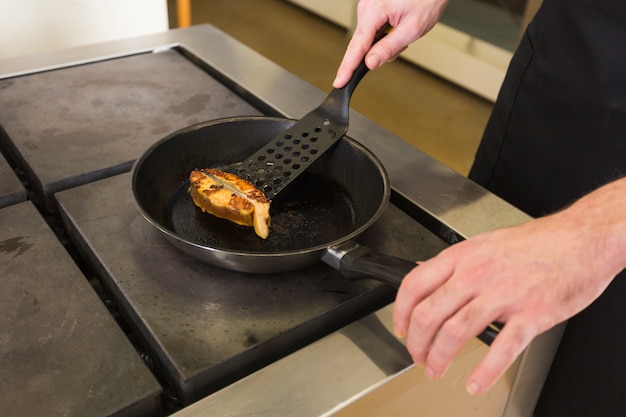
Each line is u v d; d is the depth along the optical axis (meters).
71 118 0.83
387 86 2.67
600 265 0.47
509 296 0.45
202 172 0.68
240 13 3.30
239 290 0.58
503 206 0.72
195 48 1.04
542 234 0.48
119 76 0.94
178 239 0.55
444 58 2.62
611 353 0.81
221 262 0.57
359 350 0.53
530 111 0.90
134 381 0.48
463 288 0.45
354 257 0.54
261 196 0.64
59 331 0.52
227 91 0.92
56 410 0.46
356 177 0.72
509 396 0.67
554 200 0.90
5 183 0.69
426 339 0.46
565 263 0.46
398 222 0.69
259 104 0.92
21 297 0.55
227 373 0.52
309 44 3.00
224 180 0.67
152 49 1.03
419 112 2.50
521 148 0.93
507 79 0.97
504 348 0.43
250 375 0.50
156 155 0.69
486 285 0.45
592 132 0.82
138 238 0.63
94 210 0.66
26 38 1.21
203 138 0.74
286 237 0.65
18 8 1.17
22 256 0.59
